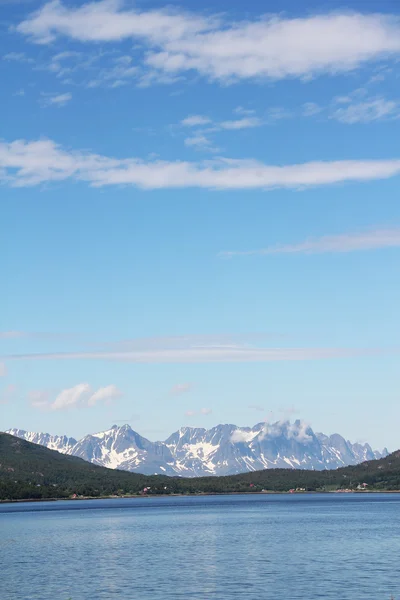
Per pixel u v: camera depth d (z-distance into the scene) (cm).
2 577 15000
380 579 13988
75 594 12925
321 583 13638
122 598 12475
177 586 13562
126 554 19012
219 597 12419
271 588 13188
